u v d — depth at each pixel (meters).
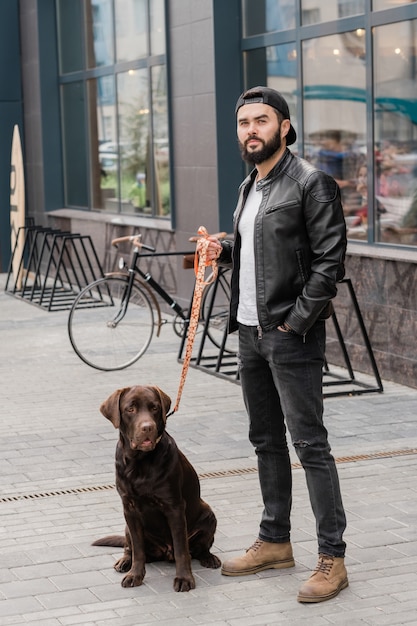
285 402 4.71
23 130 18.88
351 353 9.84
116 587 4.88
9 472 6.87
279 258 4.65
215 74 11.99
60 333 12.45
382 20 9.62
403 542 5.35
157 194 14.47
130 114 15.23
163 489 4.70
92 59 16.45
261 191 4.73
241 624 4.44
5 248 19.11
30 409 8.71
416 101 9.29
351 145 10.28
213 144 12.15
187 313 10.80
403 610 4.53
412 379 9.07
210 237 5.05
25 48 18.42
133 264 10.37
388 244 9.77
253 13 11.80
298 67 11.02
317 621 4.45
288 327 4.62
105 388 9.48
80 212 17.08
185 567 4.82
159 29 14.05
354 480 6.41
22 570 5.11
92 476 6.74
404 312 9.09
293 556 5.19
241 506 6.00
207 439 7.55
